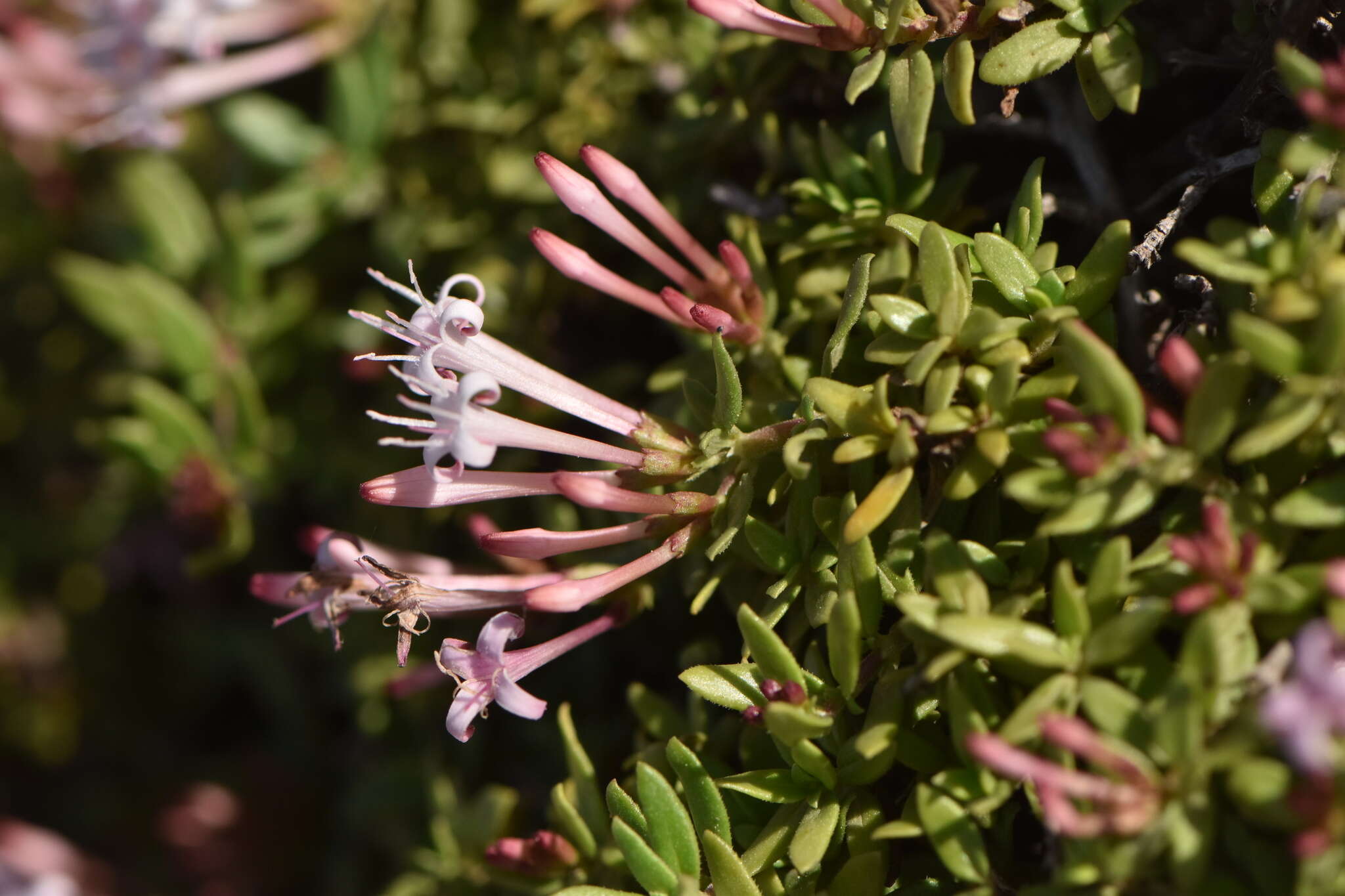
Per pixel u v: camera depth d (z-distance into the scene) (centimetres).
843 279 23
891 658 22
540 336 26
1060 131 23
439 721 27
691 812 22
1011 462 21
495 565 26
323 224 28
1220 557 20
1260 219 22
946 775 21
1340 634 20
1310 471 21
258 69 28
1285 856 20
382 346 28
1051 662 20
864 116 24
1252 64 22
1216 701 20
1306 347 20
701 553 23
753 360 23
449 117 27
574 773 23
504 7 28
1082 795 20
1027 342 21
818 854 21
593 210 23
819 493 22
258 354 29
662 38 27
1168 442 20
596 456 22
